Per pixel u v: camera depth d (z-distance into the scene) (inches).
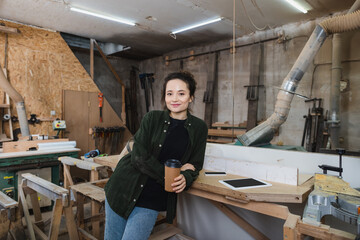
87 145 199.8
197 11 161.5
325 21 81.1
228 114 211.0
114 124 216.4
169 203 49.1
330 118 150.6
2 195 72.8
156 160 47.1
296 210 66.4
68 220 73.4
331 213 40.8
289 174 54.5
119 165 51.6
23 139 139.2
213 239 82.7
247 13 160.7
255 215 74.4
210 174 63.7
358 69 142.6
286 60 173.9
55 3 149.6
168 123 49.3
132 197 46.6
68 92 189.9
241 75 201.9
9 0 144.5
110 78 266.1
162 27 191.2
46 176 124.1
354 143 144.2
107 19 173.3
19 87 168.4
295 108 167.0
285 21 170.2
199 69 233.8
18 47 170.2
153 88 277.7
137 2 150.3
